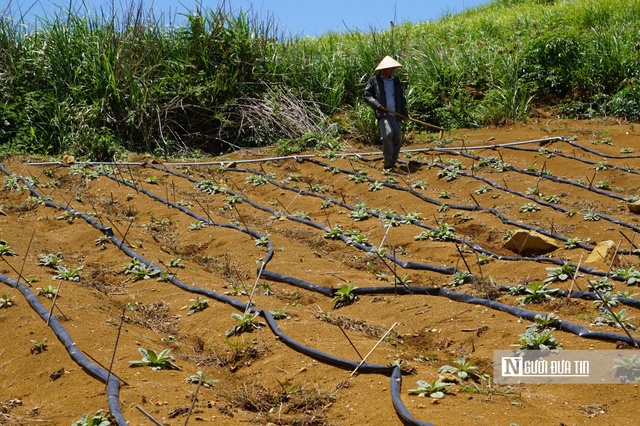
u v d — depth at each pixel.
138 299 6.20
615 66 15.41
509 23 19.38
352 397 4.23
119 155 12.48
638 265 6.71
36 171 11.13
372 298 6.12
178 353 5.07
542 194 9.89
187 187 10.70
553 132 13.41
